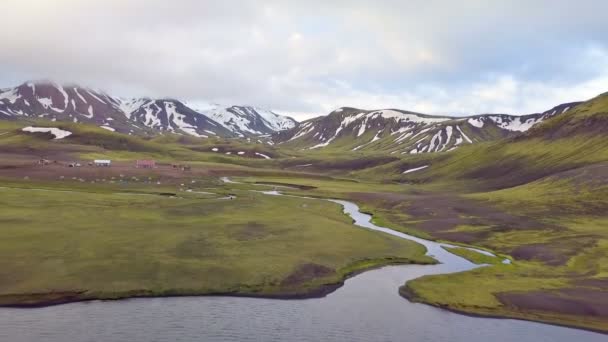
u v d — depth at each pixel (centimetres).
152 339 3906
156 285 5088
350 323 4494
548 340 4297
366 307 4953
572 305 5091
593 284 5788
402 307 5006
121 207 9369
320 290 5422
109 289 4881
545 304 5119
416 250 7575
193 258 6038
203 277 5416
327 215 10812
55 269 5241
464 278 6044
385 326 4469
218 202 11119
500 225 9719
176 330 4109
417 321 4628
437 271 6488
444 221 10406
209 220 8706
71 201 9500
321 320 4538
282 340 4041
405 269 6531
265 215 9769
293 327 4331
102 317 4288
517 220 10125
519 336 4369
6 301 4450
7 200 8931
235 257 6234
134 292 4884
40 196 9781
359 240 7881
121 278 5162
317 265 6188
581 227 9206
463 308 5006
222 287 5206
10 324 4034
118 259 5738
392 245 7762
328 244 7419
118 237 6769
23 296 4572
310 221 9338
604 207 10656
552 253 7375
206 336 4028
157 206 9850
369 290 5528
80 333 3941
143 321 4256
